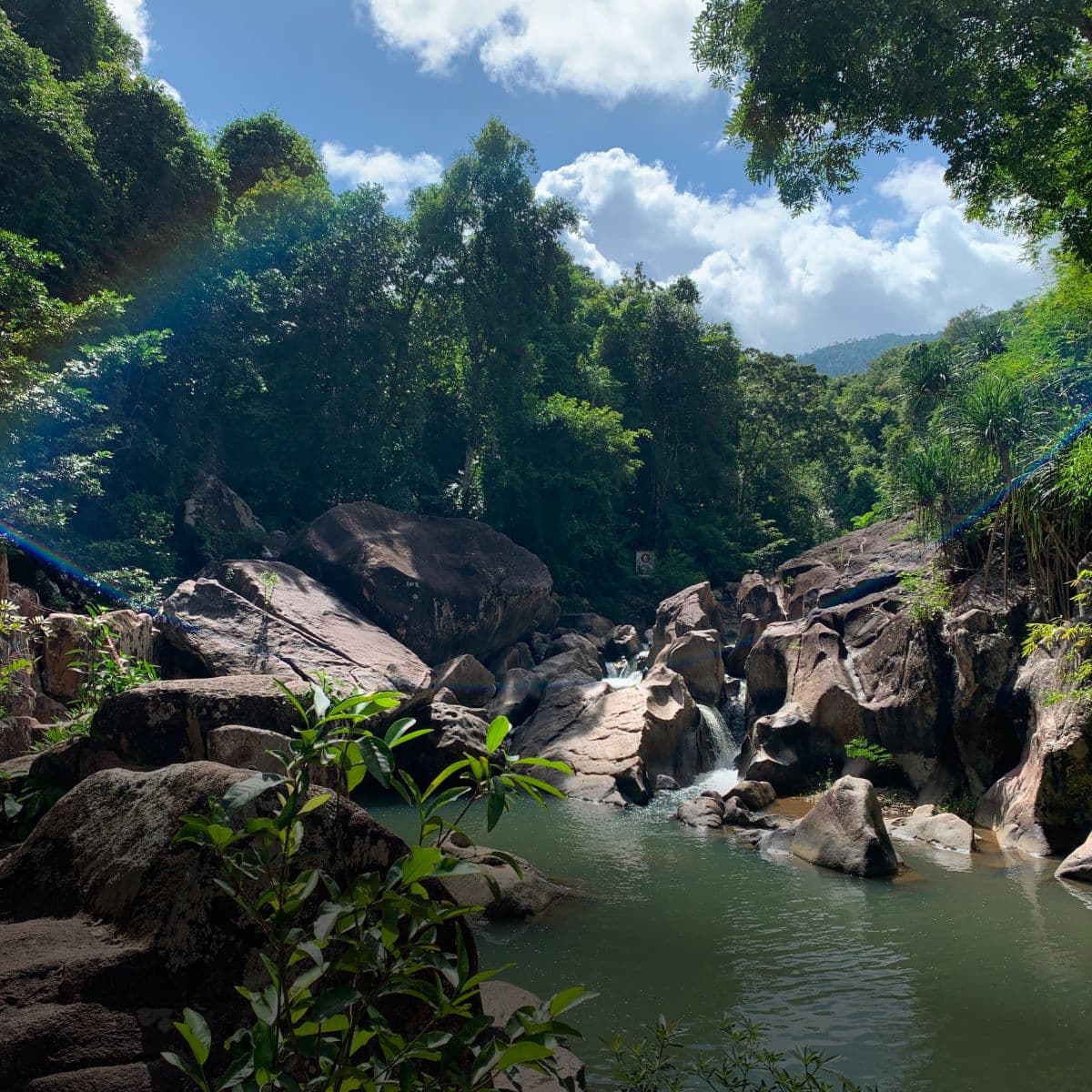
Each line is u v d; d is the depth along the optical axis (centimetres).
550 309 3334
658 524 4216
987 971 734
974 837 1209
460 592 2219
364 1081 164
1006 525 1491
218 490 2341
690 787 1705
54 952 233
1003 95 916
